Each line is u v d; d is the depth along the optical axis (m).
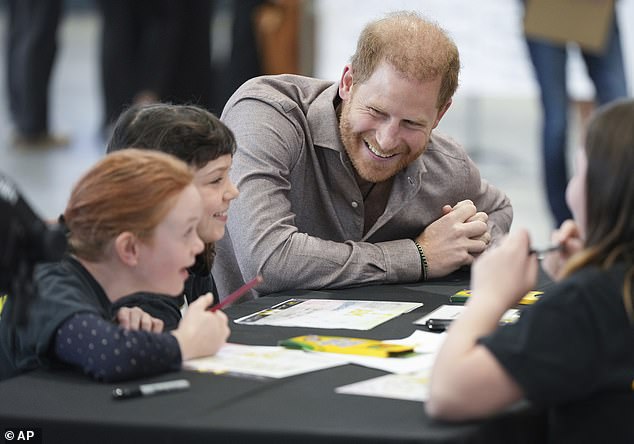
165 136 3.36
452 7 10.35
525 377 2.43
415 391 2.63
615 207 2.53
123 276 2.96
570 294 2.49
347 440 2.36
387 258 3.96
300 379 2.74
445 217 4.08
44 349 2.83
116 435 2.46
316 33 10.55
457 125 14.11
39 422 2.50
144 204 2.86
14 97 12.70
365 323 3.33
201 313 2.96
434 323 3.23
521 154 12.24
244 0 10.33
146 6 11.06
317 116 4.08
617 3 8.36
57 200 9.95
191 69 11.16
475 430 2.40
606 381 2.50
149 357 2.76
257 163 3.94
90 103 15.62
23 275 2.58
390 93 3.77
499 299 2.62
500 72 10.36
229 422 2.44
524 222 9.23
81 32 23.09
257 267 3.85
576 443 2.56
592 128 2.59
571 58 9.81
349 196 4.14
